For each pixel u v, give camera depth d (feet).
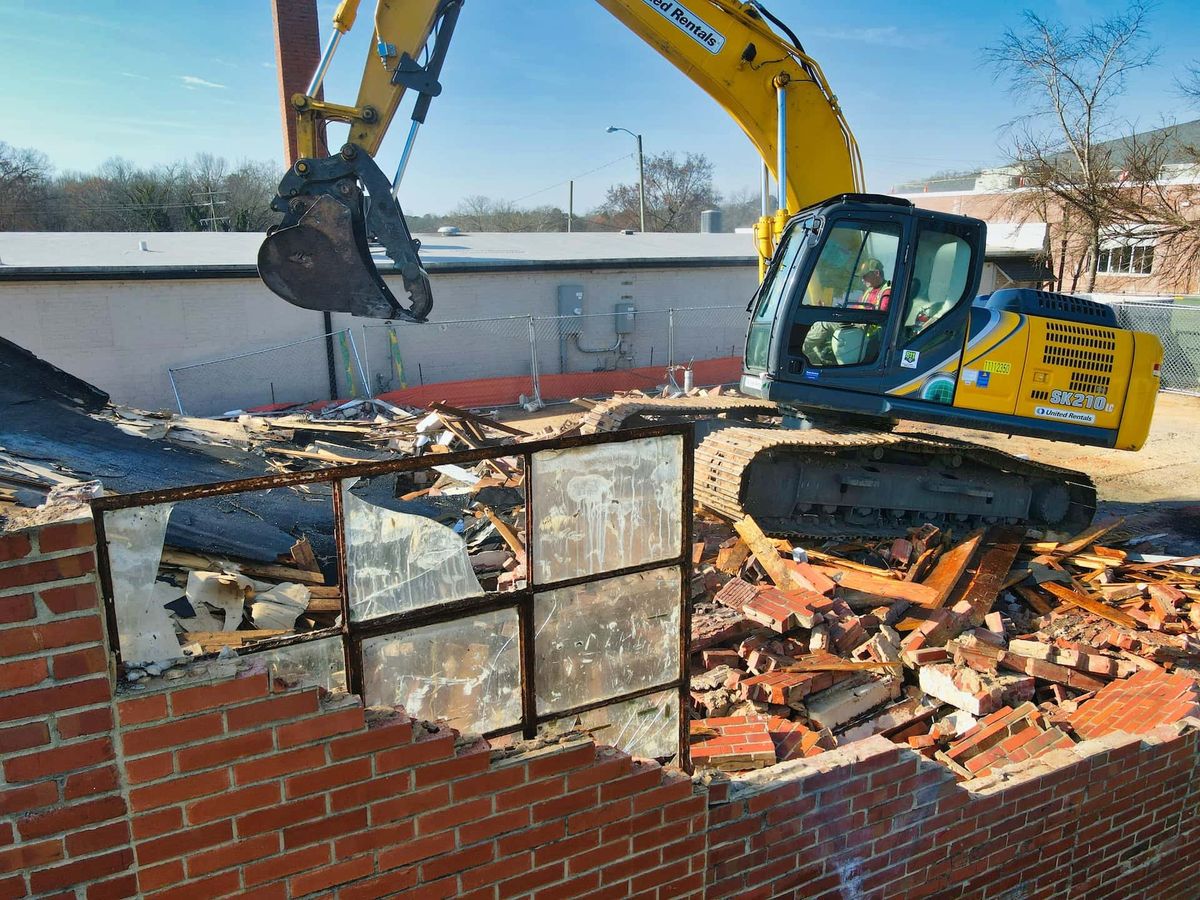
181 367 53.42
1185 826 15.56
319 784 8.36
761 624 21.24
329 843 8.54
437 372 62.03
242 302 54.70
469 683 9.86
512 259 62.95
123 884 7.79
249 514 24.32
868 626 22.54
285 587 20.98
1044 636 22.97
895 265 27.22
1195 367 66.54
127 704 7.45
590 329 67.10
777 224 30.99
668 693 11.11
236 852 8.16
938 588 24.30
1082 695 19.98
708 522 29.35
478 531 27.63
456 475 33.12
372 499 29.58
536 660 10.16
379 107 25.85
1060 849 14.02
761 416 37.27
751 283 73.56
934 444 29.96
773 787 11.25
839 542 28.76
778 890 11.72
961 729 18.67
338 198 24.68
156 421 32.55
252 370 55.52
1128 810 14.61
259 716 7.97
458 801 9.08
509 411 59.57
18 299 48.88
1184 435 51.47
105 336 51.31
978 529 29.14
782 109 29.25
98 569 7.49
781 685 18.92
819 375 28.12
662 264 68.64
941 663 20.72
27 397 27.99
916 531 28.30
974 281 27.91
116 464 25.22
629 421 34.60
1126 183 84.48
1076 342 29.37
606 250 73.15
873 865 12.39
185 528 21.61
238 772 8.00
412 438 39.96
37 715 7.18
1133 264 97.71
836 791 11.74
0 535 6.80
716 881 11.21
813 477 29.35
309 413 52.65
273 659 8.79
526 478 9.54
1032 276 85.25
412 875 9.04
